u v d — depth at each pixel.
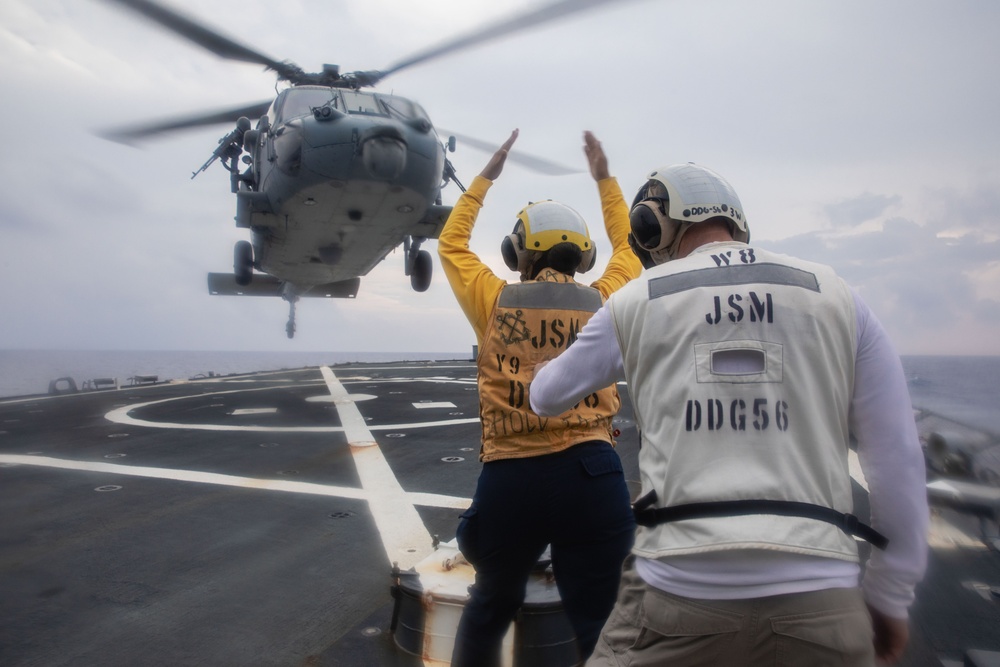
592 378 1.50
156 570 3.66
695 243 1.53
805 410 1.29
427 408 10.40
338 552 3.92
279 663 2.64
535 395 1.59
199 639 2.85
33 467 6.45
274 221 10.78
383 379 16.36
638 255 1.72
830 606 1.21
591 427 2.12
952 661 2.45
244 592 3.34
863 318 1.35
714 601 1.24
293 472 6.01
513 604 2.19
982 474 4.04
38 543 4.14
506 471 2.09
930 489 3.97
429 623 2.56
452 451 6.86
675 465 1.33
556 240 2.30
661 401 1.37
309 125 8.98
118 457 6.89
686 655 1.26
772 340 1.31
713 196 1.51
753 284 1.35
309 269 13.33
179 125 11.10
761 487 1.26
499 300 2.24
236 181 11.54
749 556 1.23
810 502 1.26
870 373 1.33
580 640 2.08
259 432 8.31
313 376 18.12
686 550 1.26
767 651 1.21
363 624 2.95
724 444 1.30
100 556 3.89
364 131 8.98
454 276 2.38
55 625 3.00
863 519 4.04
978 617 2.75
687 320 1.36
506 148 2.57
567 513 2.06
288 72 10.44
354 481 5.63
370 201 9.89
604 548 2.08
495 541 2.11
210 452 7.06
